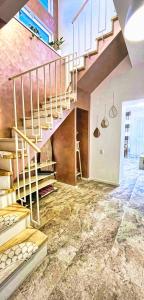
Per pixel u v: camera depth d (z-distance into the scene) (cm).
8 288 121
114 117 367
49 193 325
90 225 216
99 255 163
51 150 393
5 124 265
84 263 153
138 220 228
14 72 272
